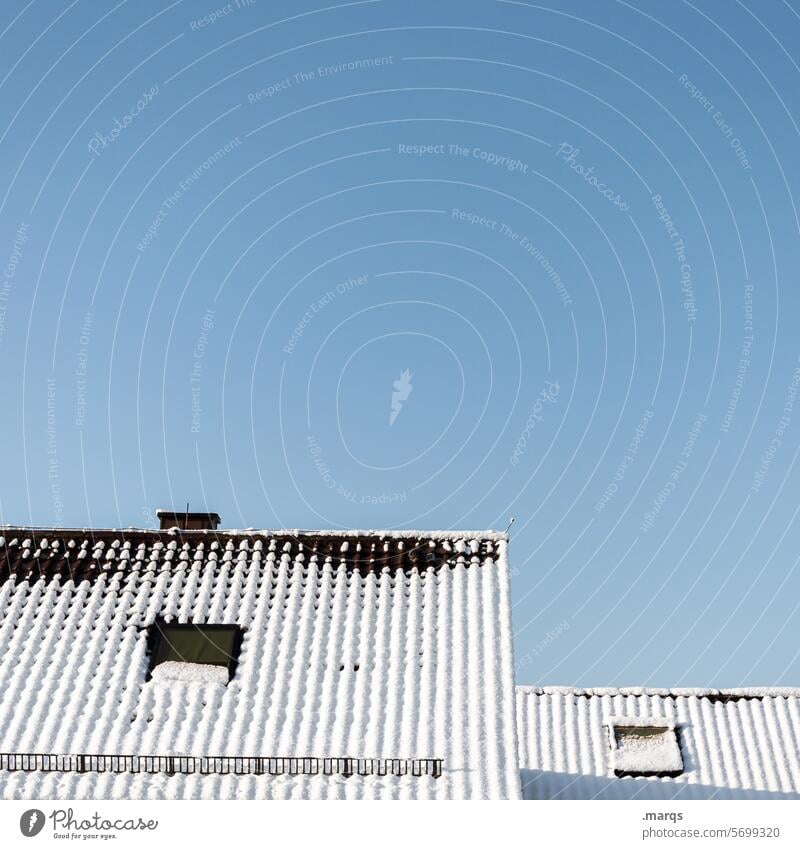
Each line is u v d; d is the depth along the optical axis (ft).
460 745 67.05
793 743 97.81
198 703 69.87
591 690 104.63
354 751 66.44
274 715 68.90
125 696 70.23
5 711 68.85
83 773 65.00
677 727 99.60
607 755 97.30
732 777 94.43
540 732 100.32
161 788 64.18
